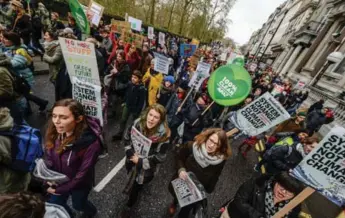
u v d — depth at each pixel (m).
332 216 3.12
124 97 4.38
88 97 2.04
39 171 1.69
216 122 4.96
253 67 16.33
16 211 0.81
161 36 10.60
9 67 2.58
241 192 1.89
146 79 4.55
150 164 2.24
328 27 19.12
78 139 1.61
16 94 2.66
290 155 3.12
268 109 2.57
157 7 27.38
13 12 6.45
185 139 4.14
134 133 2.23
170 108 4.14
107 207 2.72
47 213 1.28
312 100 13.28
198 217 2.11
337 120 8.85
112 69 4.78
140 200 2.99
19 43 3.50
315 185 1.66
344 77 11.70
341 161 1.58
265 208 1.78
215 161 2.13
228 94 3.19
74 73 2.13
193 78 4.81
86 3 16.89
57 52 3.74
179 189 2.20
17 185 1.79
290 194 1.63
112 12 19.03
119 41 7.15
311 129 6.71
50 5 14.57
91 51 1.94
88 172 1.80
